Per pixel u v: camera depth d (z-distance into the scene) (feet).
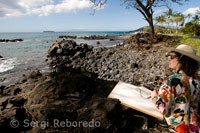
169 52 3.88
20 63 31.99
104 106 5.75
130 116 6.19
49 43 89.61
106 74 20.42
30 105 5.98
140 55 35.40
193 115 3.76
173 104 3.74
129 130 5.84
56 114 5.37
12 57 39.96
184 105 3.60
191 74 3.56
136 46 50.01
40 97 6.26
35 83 7.97
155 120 6.43
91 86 7.50
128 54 38.22
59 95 6.31
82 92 6.69
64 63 31.73
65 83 6.82
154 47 45.75
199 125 3.83
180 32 197.57
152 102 4.71
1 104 6.24
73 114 5.50
